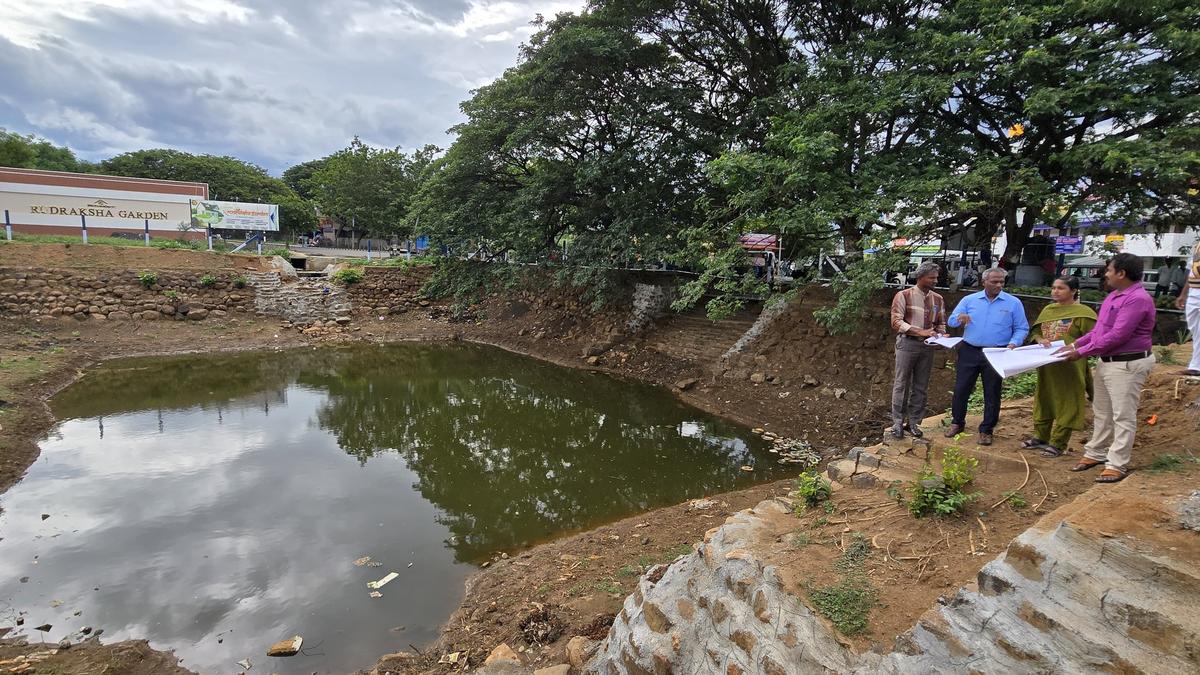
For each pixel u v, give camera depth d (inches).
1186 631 88.3
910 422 219.8
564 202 676.7
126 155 1846.7
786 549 152.6
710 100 596.7
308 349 756.0
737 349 569.3
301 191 2341.3
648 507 320.2
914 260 478.3
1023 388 282.7
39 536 267.9
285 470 361.1
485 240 757.3
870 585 132.8
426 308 937.5
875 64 420.2
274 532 280.5
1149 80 312.3
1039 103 310.7
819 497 178.4
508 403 533.6
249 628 209.8
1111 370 151.4
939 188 340.8
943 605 113.8
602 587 225.3
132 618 212.7
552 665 181.6
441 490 340.5
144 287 764.6
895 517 159.8
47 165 1881.2
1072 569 102.4
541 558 256.8
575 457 398.6
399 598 231.1
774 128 445.1
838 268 518.6
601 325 735.1
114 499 309.1
